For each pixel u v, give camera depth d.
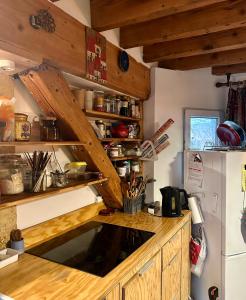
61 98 1.44
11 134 1.13
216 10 1.69
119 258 1.34
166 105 2.51
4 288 1.07
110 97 2.06
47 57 1.30
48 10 1.30
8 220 1.35
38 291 1.04
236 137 2.31
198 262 2.19
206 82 2.74
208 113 2.71
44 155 1.41
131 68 2.13
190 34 1.82
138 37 1.96
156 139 2.38
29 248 1.46
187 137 2.59
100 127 1.96
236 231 2.13
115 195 2.02
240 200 2.14
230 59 2.34
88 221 1.91
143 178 2.38
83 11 1.62
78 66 1.52
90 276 1.17
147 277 1.44
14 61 1.24
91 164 1.78
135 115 2.34
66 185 1.46
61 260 1.32
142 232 1.70
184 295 2.09
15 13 1.12
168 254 1.73
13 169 1.24
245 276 2.18
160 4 1.48
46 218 1.63
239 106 2.70
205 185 2.26
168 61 2.61
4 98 1.11
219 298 2.16
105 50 1.79
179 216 2.03
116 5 1.61
